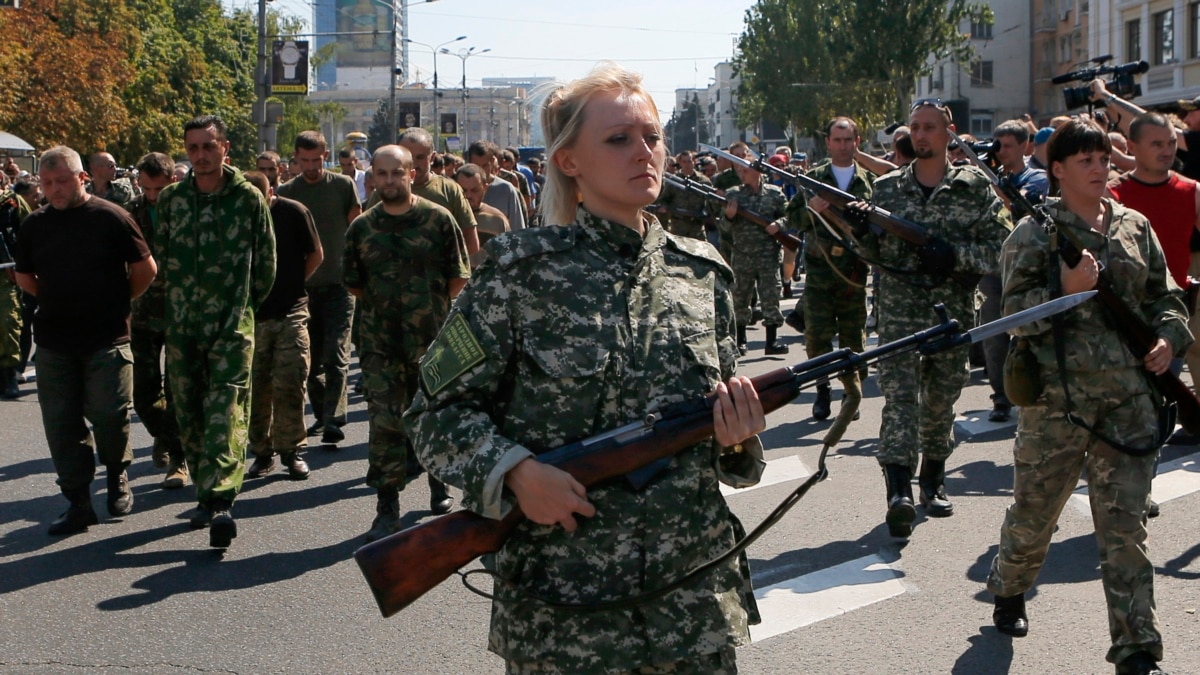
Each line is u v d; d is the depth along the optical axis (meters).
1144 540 4.02
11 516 6.80
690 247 2.66
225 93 58.28
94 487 7.50
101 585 5.55
